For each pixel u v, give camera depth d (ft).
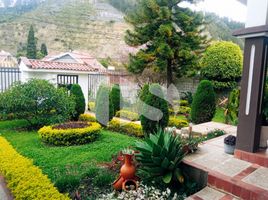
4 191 10.23
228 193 9.53
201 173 10.50
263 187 9.02
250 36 10.95
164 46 34.94
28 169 10.84
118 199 9.05
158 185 10.51
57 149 15.92
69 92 27.81
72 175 11.11
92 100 30.01
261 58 10.79
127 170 10.16
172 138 11.00
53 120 21.67
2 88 28.94
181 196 9.60
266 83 11.89
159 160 10.27
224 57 38.19
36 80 22.44
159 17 35.76
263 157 10.88
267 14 10.94
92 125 19.21
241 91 11.62
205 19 38.81
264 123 12.16
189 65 37.78
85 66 32.37
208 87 24.84
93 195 9.73
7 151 13.56
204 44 39.32
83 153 15.15
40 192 8.71
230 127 20.88
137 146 11.03
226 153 12.67
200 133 18.01
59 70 30.53
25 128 22.94
